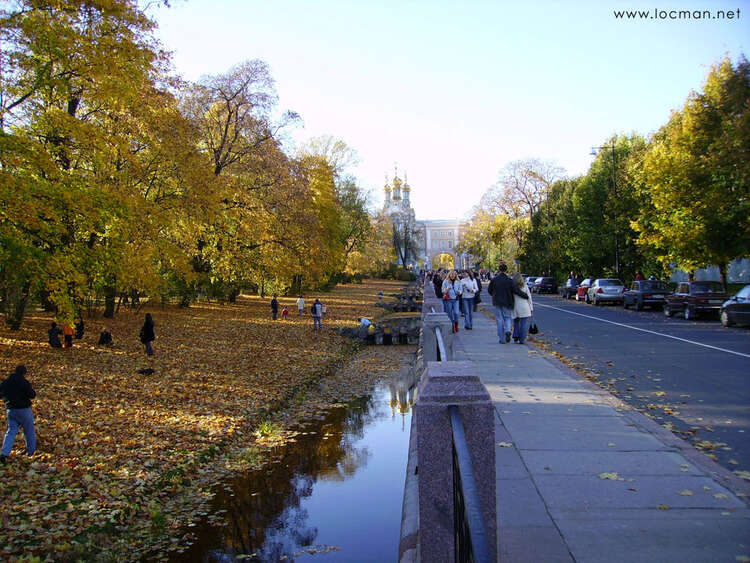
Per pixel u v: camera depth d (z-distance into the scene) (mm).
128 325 27672
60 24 15211
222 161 32406
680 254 27922
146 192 23328
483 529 1891
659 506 4512
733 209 23594
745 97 20344
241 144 33000
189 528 7934
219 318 34156
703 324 22219
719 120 23734
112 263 16703
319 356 23828
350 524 7902
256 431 13047
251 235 32000
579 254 44281
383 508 8453
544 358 12648
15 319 23031
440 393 3088
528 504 4617
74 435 11227
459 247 90062
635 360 12773
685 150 25516
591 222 43781
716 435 6746
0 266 14422
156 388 15727
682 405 8336
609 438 6473
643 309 31969
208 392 15805
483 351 13859
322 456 11141
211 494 9195
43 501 8250
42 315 28641
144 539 7590
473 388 3094
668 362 12398
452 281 19094
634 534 4031
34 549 6949
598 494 4793
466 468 2334
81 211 15094
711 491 4809
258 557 7004
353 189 64062
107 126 19406
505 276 15492
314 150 53906
